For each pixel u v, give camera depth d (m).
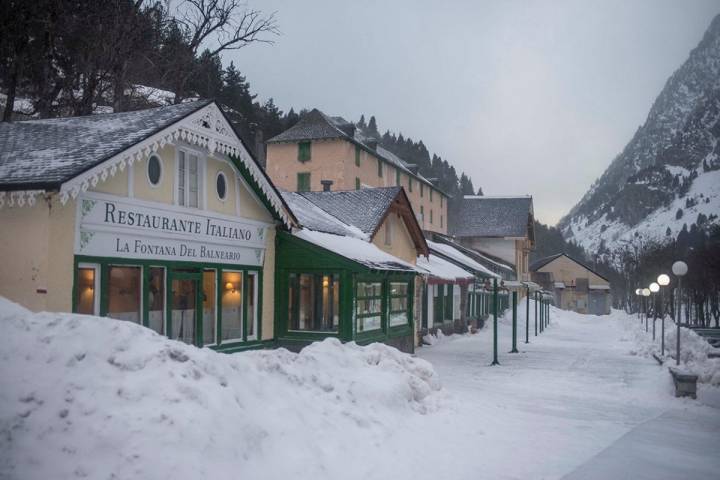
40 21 22.12
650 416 10.68
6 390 5.10
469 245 65.62
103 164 9.12
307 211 19.33
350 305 14.90
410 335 20.00
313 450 6.25
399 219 23.05
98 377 5.49
